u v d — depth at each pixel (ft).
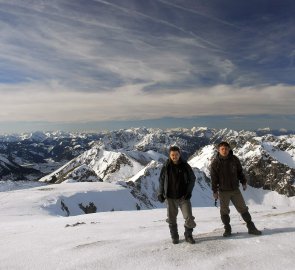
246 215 34.55
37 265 30.07
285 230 35.17
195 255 28.76
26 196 246.68
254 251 28.68
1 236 51.93
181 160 33.27
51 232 50.78
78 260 30.01
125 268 27.12
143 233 41.52
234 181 34.24
